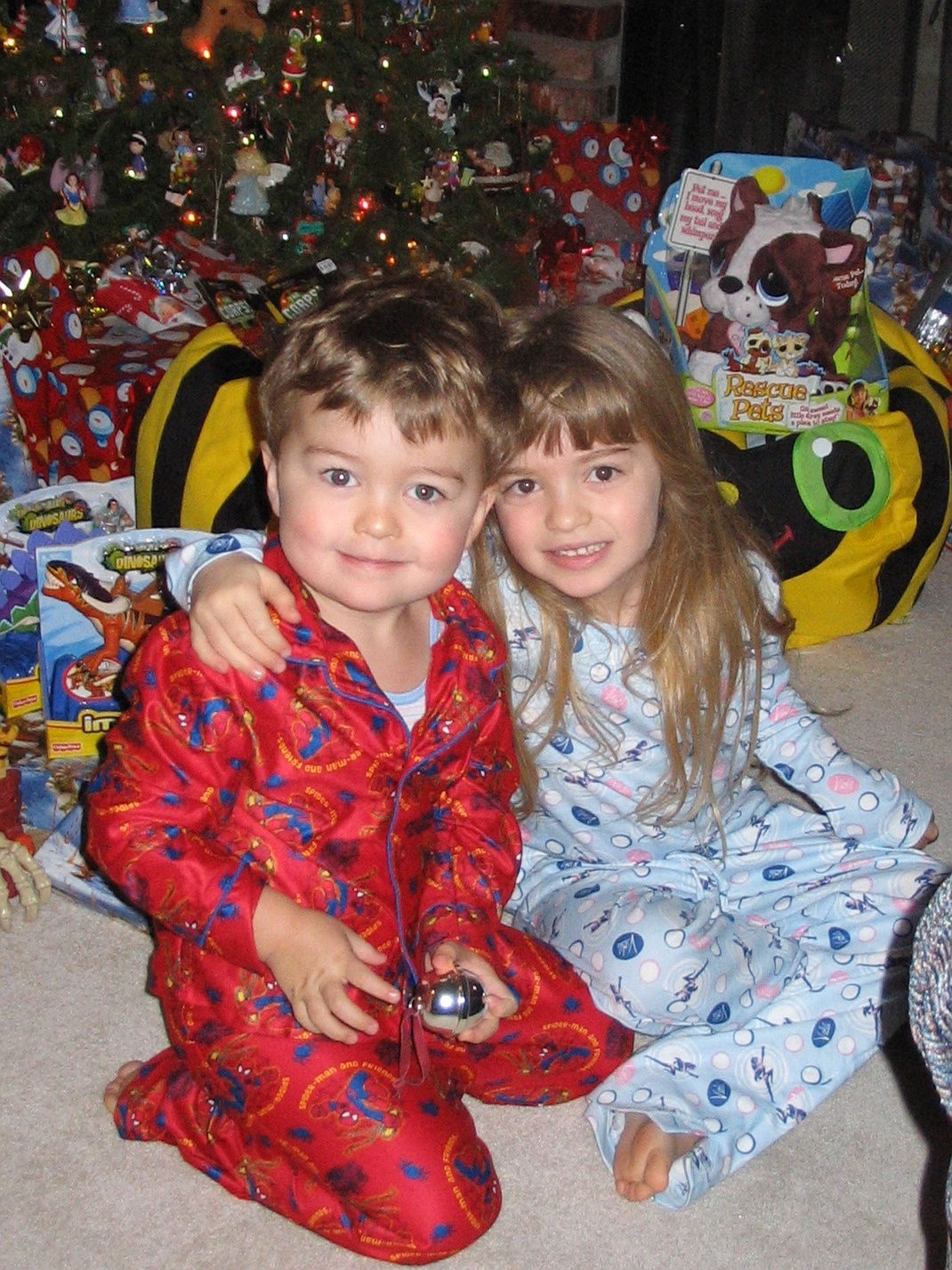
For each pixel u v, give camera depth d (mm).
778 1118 1201
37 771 1530
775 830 1412
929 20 2893
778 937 1297
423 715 1129
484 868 1174
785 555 1824
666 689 1269
